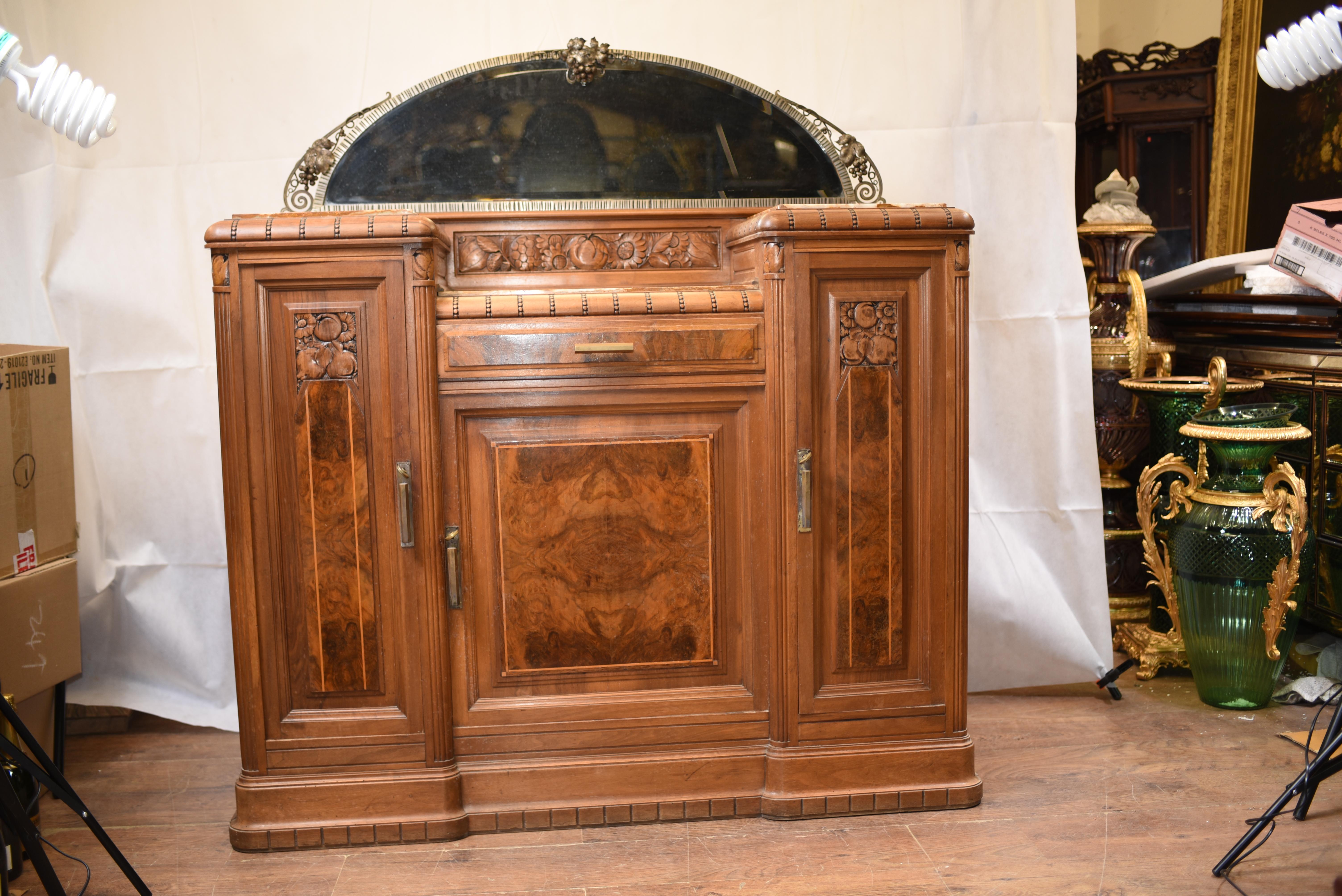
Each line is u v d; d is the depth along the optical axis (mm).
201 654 2482
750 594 1933
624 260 2123
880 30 2471
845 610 1928
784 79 2473
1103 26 4047
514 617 1895
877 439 1898
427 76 2398
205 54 2355
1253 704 2406
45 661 2045
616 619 1916
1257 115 3266
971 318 2523
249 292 1765
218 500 2463
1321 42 1676
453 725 1896
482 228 2090
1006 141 2494
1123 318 2842
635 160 2160
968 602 2184
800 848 1814
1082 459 2549
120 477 2443
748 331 1855
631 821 1911
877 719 1946
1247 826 1859
